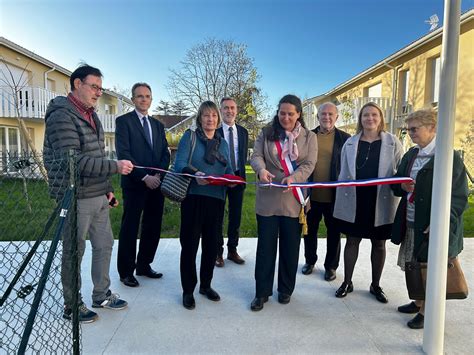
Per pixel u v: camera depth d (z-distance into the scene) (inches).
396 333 98.7
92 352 88.1
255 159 114.2
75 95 98.0
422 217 93.5
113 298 112.0
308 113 678.5
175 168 111.4
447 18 77.9
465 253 169.9
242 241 188.9
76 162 83.0
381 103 567.2
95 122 102.9
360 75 652.1
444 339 96.1
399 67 546.3
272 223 114.0
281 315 109.0
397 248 178.5
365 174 115.9
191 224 110.7
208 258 118.2
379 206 114.3
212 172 113.6
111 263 152.6
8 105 463.5
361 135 122.0
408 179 100.8
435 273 85.1
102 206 105.0
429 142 101.7
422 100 496.4
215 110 114.0
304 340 94.8
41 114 489.1
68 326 86.4
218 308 113.3
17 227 113.3
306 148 113.7
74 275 80.4
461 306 115.6
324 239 192.9
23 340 68.3
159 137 135.5
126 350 89.3
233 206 154.2
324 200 136.2
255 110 695.1
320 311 111.9
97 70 98.2
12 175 86.0
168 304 115.6
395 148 117.7
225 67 863.7
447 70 79.0
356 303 117.8
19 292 80.7
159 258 161.0
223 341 94.0
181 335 96.7
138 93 130.3
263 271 113.9
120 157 125.2
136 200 126.7
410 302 116.9
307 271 144.2
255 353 88.7
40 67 555.5
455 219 90.0
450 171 81.7
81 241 99.2
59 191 84.3
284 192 111.7
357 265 153.7
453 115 80.0
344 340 94.9
